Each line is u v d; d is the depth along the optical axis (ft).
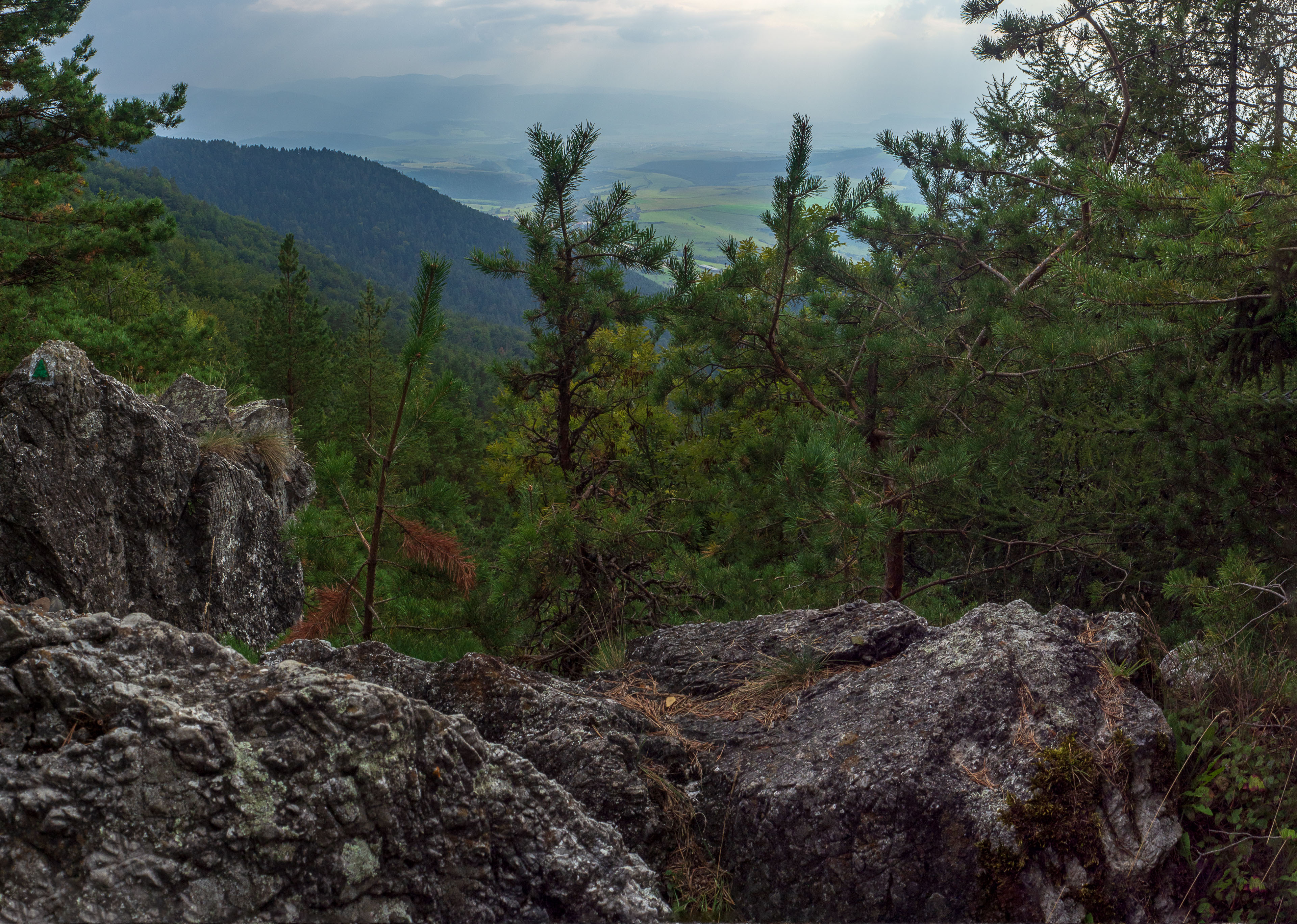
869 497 24.23
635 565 31.19
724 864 9.62
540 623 29.96
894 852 8.84
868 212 32.68
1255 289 18.79
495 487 39.37
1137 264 22.34
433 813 7.83
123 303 72.38
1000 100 38.65
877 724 10.23
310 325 92.94
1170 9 38.68
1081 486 27.58
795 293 29.96
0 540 16.30
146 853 6.49
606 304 30.17
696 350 33.71
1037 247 32.32
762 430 37.24
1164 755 9.04
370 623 16.62
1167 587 17.46
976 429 24.58
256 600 22.81
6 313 42.83
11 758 6.75
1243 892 8.34
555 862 8.11
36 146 47.16
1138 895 8.31
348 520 17.60
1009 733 9.49
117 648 8.00
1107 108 38.22
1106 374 23.27
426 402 15.80
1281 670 10.96
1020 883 8.38
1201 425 22.84
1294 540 20.79
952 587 30.91
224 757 6.99
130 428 19.04
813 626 13.88
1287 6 37.24
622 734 10.49
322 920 6.89
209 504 20.90
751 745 10.78
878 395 28.12
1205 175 20.81
